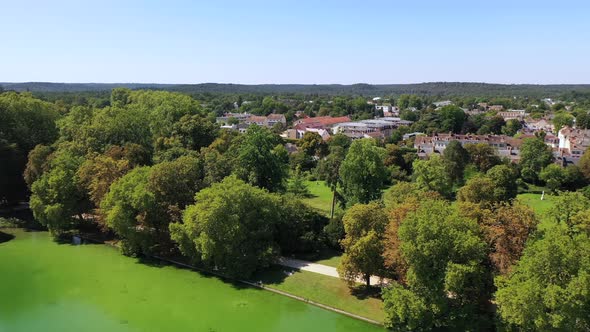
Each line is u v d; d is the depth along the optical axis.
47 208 73.12
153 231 69.12
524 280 39.72
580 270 36.44
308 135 154.75
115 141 97.06
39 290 57.03
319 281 57.06
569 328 36.81
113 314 51.06
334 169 83.81
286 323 49.03
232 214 58.97
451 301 45.47
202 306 52.91
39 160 84.00
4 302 53.84
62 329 47.78
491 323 44.62
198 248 58.62
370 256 50.72
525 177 123.75
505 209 48.28
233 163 77.44
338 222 67.50
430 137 167.88
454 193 104.25
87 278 60.72
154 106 140.25
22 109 97.75
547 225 57.91
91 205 78.38
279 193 76.31
